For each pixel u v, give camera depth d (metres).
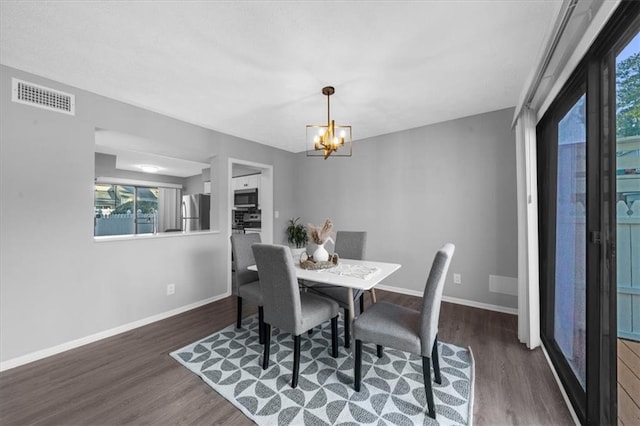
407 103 2.78
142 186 6.21
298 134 3.84
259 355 2.16
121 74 2.17
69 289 2.31
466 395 1.65
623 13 1.06
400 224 3.71
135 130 2.77
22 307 2.08
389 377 1.85
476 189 3.14
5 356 2.00
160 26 1.62
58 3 1.43
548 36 1.38
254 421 1.48
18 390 1.75
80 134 2.38
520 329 2.32
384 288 3.86
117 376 1.89
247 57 1.94
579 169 1.68
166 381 1.83
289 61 1.99
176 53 1.89
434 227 3.44
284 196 4.71
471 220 3.18
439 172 3.39
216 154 3.64
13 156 2.05
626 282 1.20
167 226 6.67
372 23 1.60
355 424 1.44
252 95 2.56
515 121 2.36
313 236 2.43
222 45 1.80
